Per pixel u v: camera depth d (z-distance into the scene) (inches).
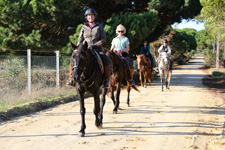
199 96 433.4
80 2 521.7
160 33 831.7
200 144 179.8
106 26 514.9
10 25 501.4
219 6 621.3
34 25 550.9
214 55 1670.8
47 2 475.2
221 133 207.6
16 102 314.2
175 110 305.4
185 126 229.8
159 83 691.4
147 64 582.2
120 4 724.7
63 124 235.1
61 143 180.7
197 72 1191.6
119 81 285.4
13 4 490.6
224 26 688.4
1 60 366.9
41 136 197.3
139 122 244.2
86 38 227.3
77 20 540.7
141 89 548.4
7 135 199.6
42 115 274.2
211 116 272.5
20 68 386.3
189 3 761.6
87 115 275.0
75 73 174.4
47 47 544.7
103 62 219.5
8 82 366.9
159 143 182.1
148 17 595.8
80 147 172.4
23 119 254.4
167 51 527.5
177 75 995.9
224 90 524.7
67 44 522.0
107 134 204.2
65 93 414.3
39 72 420.5
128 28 554.9
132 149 169.0
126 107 326.3
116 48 308.0
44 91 393.4
